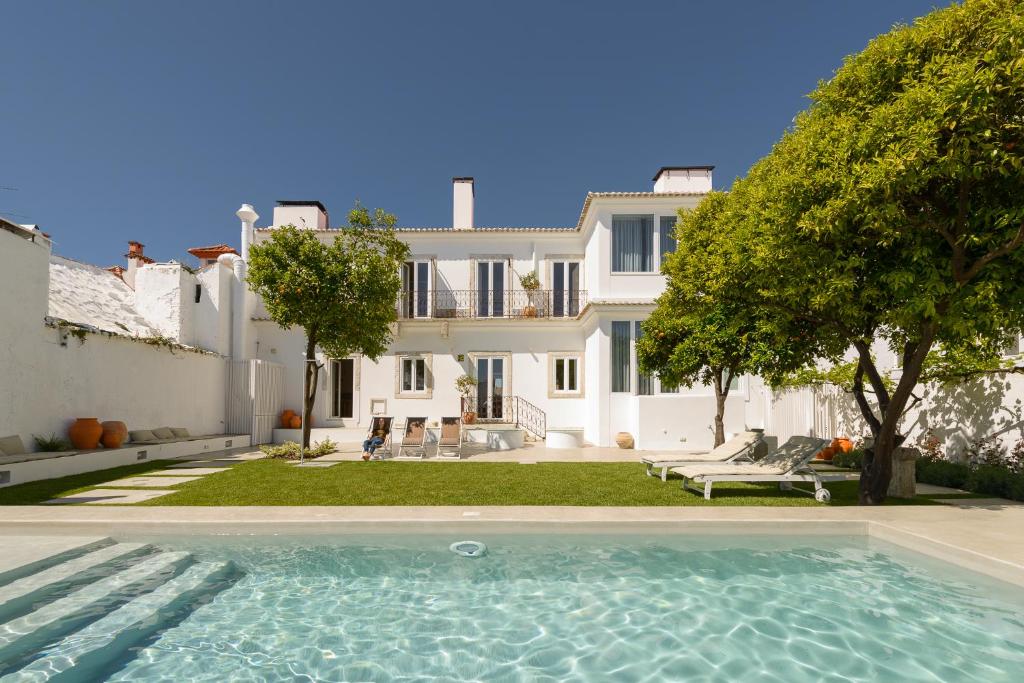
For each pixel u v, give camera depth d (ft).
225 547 16.67
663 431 44.91
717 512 18.60
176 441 38.93
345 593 13.62
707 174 53.42
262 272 36.27
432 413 55.98
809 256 18.10
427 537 17.30
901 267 17.44
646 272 49.03
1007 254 16.46
